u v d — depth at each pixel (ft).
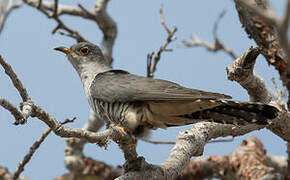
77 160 53.52
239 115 34.81
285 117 37.93
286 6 16.88
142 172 32.65
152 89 36.40
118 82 38.52
